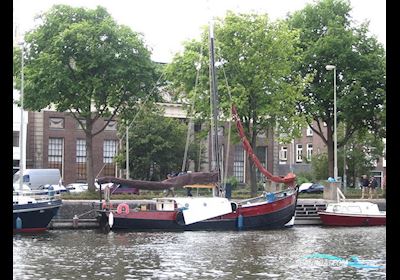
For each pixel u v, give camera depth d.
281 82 54.78
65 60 50.19
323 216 47.81
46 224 40.25
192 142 70.12
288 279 23.25
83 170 75.19
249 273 24.39
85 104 50.84
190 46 54.69
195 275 23.86
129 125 55.53
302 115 58.62
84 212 43.78
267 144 82.19
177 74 54.59
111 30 50.56
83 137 75.12
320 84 60.69
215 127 44.38
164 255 29.17
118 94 52.12
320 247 32.84
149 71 52.56
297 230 43.34
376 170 90.31
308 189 68.06
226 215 42.16
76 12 51.84
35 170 59.75
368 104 59.38
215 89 44.88
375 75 59.25
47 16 51.31
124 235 38.28
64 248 31.45
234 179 71.38
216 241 35.19
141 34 52.78
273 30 54.19
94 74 51.09
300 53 60.53
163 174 68.94
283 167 96.50
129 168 67.62
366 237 38.41
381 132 61.25
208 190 58.66
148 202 44.84
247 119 54.47
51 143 73.75
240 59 53.34
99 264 26.31
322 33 62.16
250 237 37.72
